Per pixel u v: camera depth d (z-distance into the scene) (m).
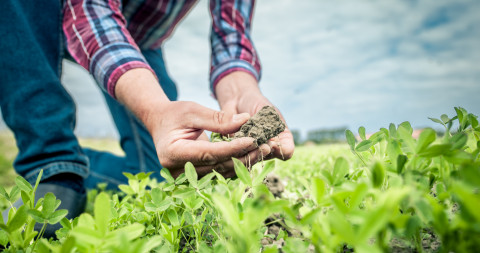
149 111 1.16
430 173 0.68
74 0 1.44
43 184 1.37
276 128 1.09
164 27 2.25
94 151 2.58
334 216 0.42
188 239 0.89
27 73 1.42
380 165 0.48
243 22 1.95
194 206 0.82
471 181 0.39
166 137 1.09
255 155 1.05
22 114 1.41
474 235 0.41
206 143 1.02
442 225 0.44
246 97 1.50
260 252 0.74
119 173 2.42
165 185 0.94
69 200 1.34
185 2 2.18
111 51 1.29
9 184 3.31
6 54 1.39
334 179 0.59
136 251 0.47
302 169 1.74
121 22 1.45
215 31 1.92
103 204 0.50
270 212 0.53
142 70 1.26
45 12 1.60
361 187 0.46
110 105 2.47
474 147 0.80
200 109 1.07
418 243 0.59
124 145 2.54
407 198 0.50
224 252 0.63
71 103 1.56
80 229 0.49
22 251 0.70
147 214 0.93
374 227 0.38
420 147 0.56
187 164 0.84
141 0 2.01
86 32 1.36
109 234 0.51
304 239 0.70
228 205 0.49
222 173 1.12
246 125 1.09
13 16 1.42
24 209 0.65
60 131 1.46
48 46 1.62
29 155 1.43
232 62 1.73
